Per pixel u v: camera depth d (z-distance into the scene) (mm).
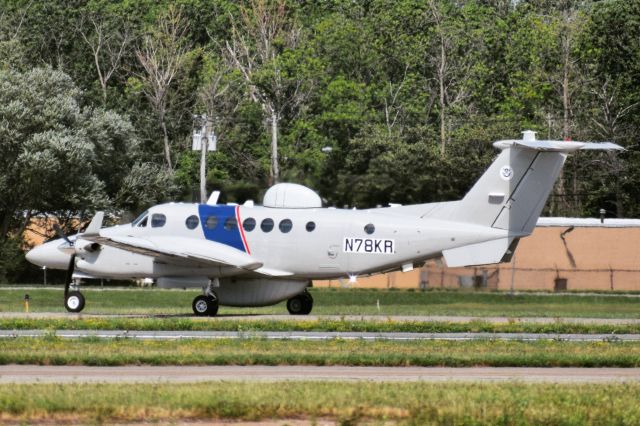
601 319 112750
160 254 110625
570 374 69375
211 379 64688
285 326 94062
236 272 113188
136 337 87438
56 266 118000
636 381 65125
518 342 84250
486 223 112938
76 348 77750
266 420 53188
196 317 111250
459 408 54094
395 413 53625
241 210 115125
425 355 74312
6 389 58031
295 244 113562
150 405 54250
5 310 127625
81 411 53156
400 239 112625
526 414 53281
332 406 54438
